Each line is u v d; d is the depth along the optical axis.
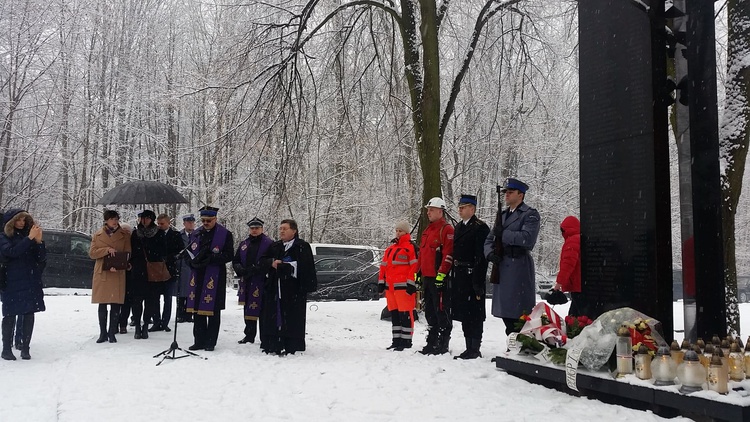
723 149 8.70
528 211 7.01
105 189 27.97
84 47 26.39
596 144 6.58
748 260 36.91
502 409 5.08
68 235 19.27
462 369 6.70
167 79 25.20
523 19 14.78
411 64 13.59
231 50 14.27
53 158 26.05
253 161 15.55
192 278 8.61
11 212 8.26
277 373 6.84
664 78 6.04
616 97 6.38
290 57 13.37
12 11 23.67
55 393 6.33
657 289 5.83
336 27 15.30
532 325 6.13
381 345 9.41
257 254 8.83
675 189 21.30
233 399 5.70
